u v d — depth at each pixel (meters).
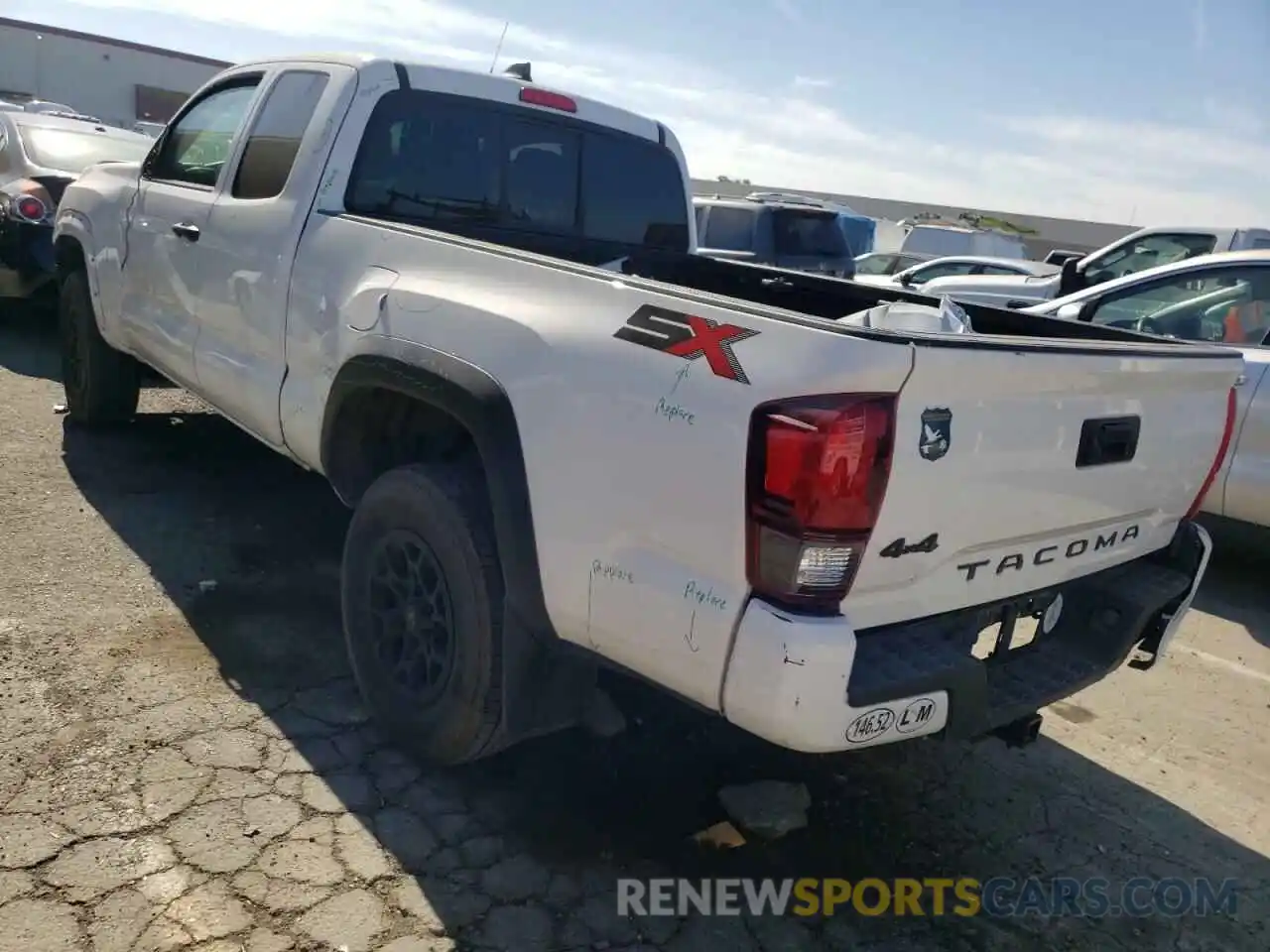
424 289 3.04
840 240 12.98
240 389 4.00
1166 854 3.24
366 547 3.27
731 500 2.22
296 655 3.73
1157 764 3.79
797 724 2.17
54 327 8.66
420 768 3.16
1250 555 6.33
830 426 2.10
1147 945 2.82
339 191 3.67
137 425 6.14
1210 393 3.14
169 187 4.68
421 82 3.80
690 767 3.33
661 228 4.77
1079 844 3.24
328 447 3.41
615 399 2.45
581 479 2.52
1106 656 3.04
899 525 2.24
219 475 5.48
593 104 4.40
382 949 2.44
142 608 3.92
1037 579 2.79
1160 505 3.12
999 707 2.70
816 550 2.15
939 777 3.51
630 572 2.43
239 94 4.40
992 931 2.80
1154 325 6.18
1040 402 2.47
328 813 2.90
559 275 2.73
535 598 2.68
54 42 38.50
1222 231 10.16
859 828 3.17
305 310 3.54
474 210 4.06
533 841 2.89
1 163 7.88
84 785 2.87
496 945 2.50
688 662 2.33
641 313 2.48
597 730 3.34
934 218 35.44
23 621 3.71
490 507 2.93
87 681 3.38
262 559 4.48
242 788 2.95
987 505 2.44
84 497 4.95
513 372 2.69
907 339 2.15
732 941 2.63
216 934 2.41
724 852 2.96
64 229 5.64
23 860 2.56
